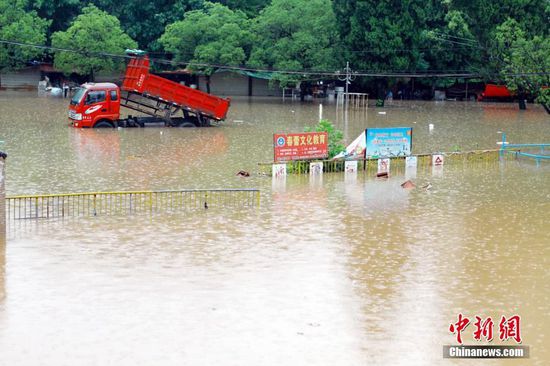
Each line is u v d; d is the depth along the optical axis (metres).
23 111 66.75
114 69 91.19
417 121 66.75
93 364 17.34
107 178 36.94
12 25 87.31
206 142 50.44
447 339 19.11
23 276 22.81
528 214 32.16
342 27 85.69
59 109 69.25
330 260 25.03
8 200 31.17
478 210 32.69
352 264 24.69
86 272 23.27
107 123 56.69
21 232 27.31
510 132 60.00
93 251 25.31
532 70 59.62
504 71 63.28
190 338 18.80
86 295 21.41
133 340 18.61
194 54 87.44
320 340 18.89
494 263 25.20
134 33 94.25
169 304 20.91
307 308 20.88
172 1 94.25
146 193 31.33
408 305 21.28
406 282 23.11
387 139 42.44
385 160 41.38
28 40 87.44
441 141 53.50
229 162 42.59
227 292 21.89
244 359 17.77
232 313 20.39
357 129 59.25
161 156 44.06
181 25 87.31
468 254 26.12
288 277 23.30
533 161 46.62
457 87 96.69
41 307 20.50
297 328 19.56
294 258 25.11
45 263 24.00
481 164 45.03
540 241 27.98
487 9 80.56
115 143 48.78
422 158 44.34
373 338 19.06
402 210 32.31
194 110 58.91
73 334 18.89
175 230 28.06
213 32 86.94
